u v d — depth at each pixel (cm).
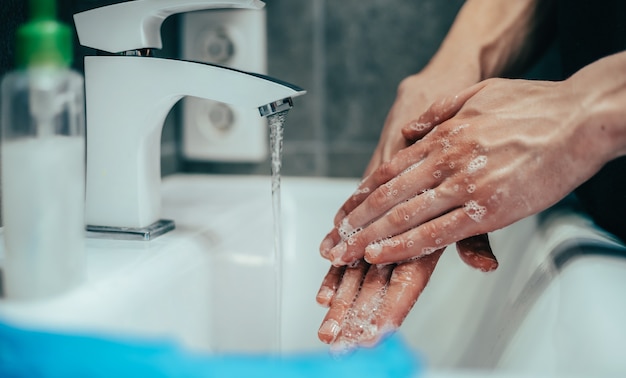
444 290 65
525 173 43
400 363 24
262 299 67
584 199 60
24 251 34
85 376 26
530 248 58
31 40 34
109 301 38
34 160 34
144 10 49
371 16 86
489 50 67
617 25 54
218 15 85
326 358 25
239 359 25
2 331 28
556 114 43
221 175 92
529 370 36
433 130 50
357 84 87
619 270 42
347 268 53
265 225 71
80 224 37
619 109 41
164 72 49
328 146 89
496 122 46
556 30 73
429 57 85
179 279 48
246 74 48
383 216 49
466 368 52
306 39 87
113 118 51
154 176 55
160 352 25
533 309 45
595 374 29
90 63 51
